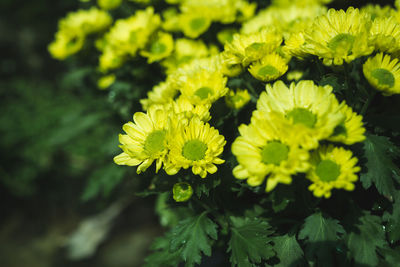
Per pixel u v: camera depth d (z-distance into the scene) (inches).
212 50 19.4
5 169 37.0
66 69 46.9
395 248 14.9
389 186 14.1
